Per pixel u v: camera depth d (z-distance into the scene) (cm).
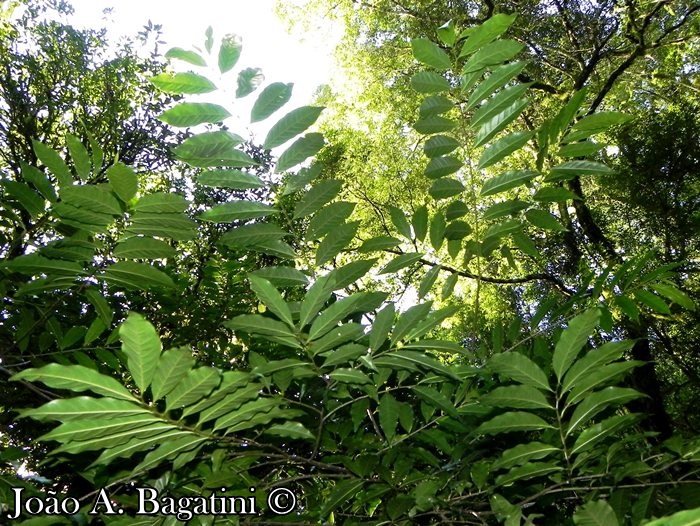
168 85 158
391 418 209
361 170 1363
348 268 169
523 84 176
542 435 228
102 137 805
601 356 158
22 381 225
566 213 1054
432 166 195
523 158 1090
